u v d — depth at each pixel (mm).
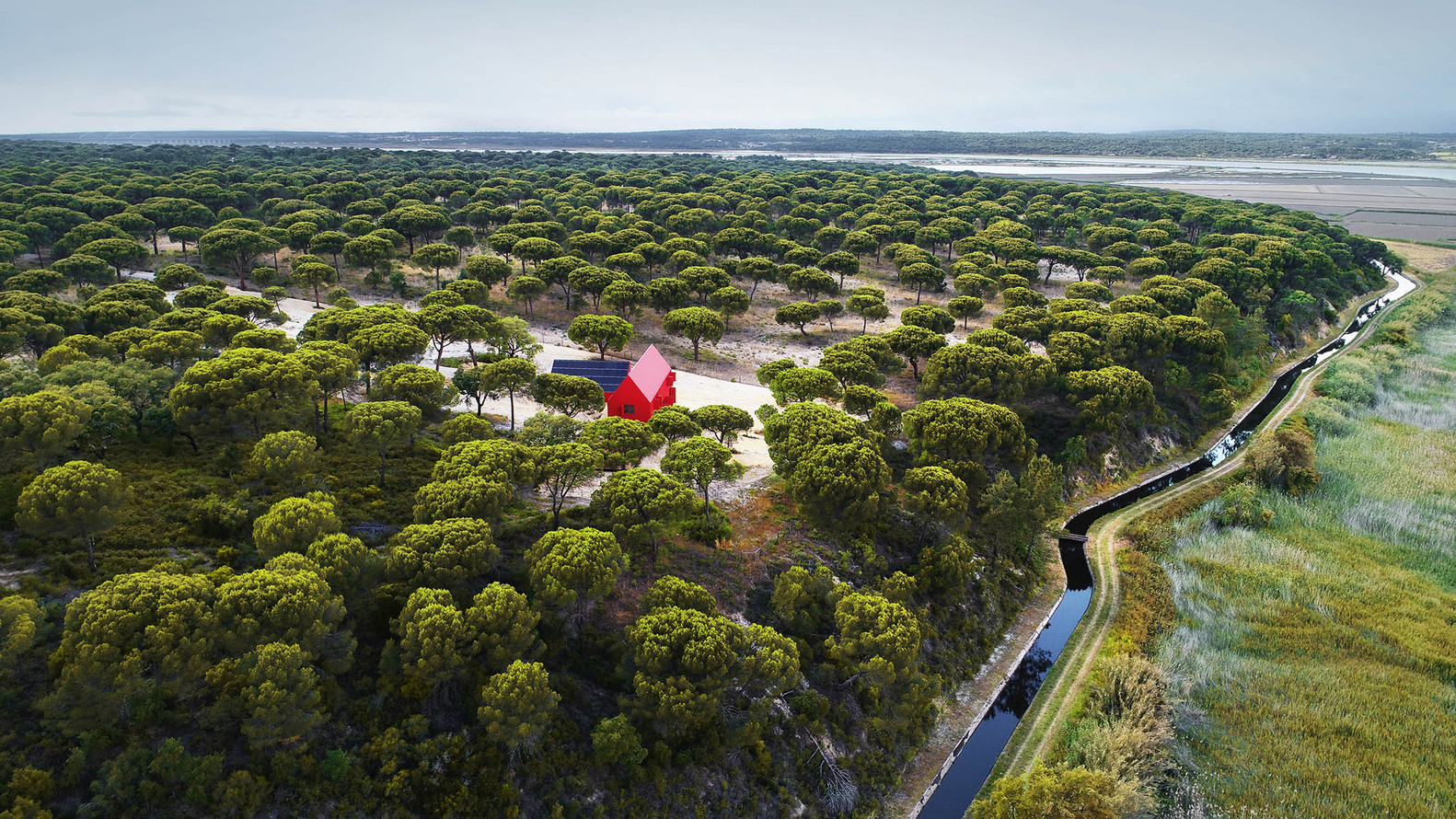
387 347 80812
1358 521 82125
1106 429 89938
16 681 37219
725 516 65938
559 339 118750
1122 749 51312
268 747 37844
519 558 53812
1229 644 64250
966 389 89312
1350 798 50031
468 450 57719
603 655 49031
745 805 45281
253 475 58000
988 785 51469
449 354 106062
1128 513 84688
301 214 151375
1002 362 89812
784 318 121500
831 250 170875
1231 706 57406
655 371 86688
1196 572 73812
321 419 72562
